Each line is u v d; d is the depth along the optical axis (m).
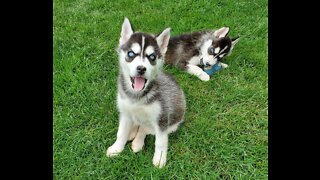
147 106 0.71
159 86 0.74
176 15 1.18
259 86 0.92
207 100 0.88
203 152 0.75
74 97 0.86
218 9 1.22
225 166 0.72
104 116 0.82
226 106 0.87
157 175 0.69
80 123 0.80
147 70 0.68
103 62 0.98
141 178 0.69
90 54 1.00
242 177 0.70
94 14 1.18
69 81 0.90
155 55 0.71
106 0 1.24
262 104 0.87
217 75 0.96
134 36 0.71
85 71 0.94
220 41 0.98
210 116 0.83
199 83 0.93
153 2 1.23
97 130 0.79
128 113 0.74
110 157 0.73
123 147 0.75
